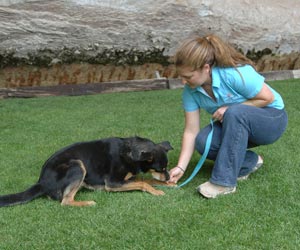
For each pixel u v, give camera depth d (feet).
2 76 26.73
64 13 26.53
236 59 11.34
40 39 26.45
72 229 9.83
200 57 10.84
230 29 30.25
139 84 28.45
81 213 10.55
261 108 11.64
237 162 11.28
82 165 11.55
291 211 10.41
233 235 9.36
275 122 11.78
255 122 11.39
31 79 27.32
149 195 11.62
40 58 26.86
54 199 11.31
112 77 28.84
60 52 27.07
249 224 9.82
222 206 10.73
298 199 11.07
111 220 10.17
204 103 12.07
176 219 10.14
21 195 11.10
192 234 9.46
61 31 26.66
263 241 9.13
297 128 17.83
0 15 25.50
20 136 17.78
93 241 9.30
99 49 27.68
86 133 18.13
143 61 28.96
